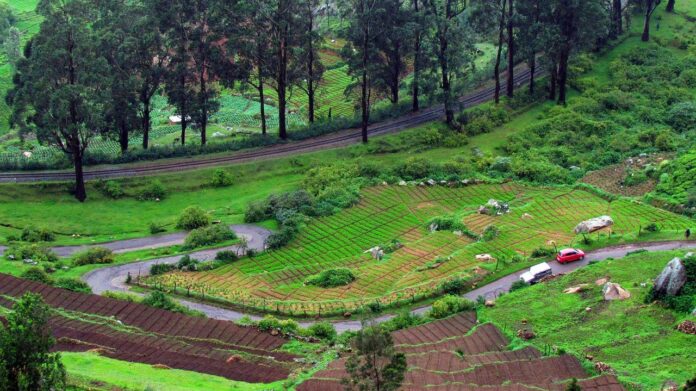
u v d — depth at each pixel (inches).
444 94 4817.9
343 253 3713.1
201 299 3225.9
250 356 2630.4
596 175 4463.6
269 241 3720.5
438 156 4670.3
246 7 4559.5
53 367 1914.4
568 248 3412.9
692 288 2817.4
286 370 2512.3
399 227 3964.1
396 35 4680.1
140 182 4362.7
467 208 4128.9
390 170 4473.4
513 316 2903.5
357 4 4662.9
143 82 4729.3
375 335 1871.3
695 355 2508.6
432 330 2851.9
